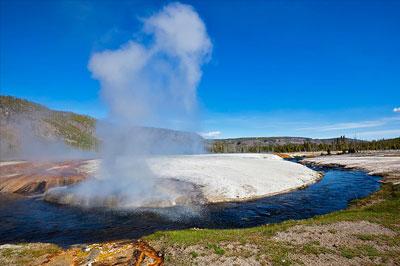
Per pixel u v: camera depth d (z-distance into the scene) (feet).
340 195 113.91
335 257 45.24
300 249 48.29
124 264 47.39
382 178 152.56
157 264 45.98
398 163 208.44
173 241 53.47
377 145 479.00
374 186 131.54
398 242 50.01
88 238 67.97
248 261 44.60
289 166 181.27
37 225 80.28
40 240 67.97
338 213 77.97
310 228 59.21
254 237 55.01
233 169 151.02
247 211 91.81
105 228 75.87
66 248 59.98
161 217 85.46
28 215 91.61
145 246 53.57
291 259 44.86
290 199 107.65
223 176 131.23
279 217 85.25
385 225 59.16
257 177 135.13
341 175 177.27
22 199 116.37
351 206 93.91
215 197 106.32
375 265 42.50
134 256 50.01
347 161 264.31
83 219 85.30
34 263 50.08
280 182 131.44
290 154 477.77
